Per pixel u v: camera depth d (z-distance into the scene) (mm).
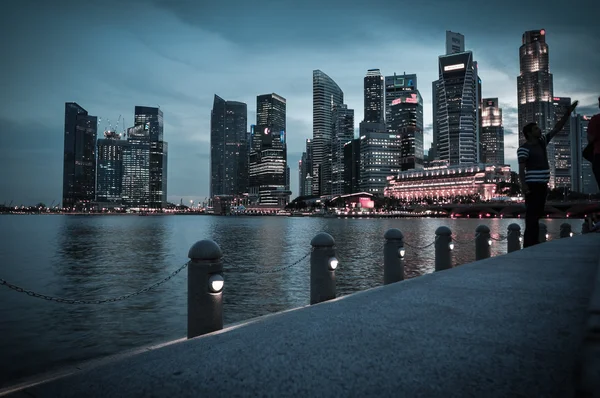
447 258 12375
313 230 125625
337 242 68500
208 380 2129
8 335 16297
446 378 1998
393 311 3449
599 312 1446
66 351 14266
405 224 175750
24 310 20656
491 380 1938
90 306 21547
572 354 2223
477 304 3553
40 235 101500
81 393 2018
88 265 41562
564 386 1815
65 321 18469
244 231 122812
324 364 2285
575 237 12648
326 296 9219
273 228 146125
